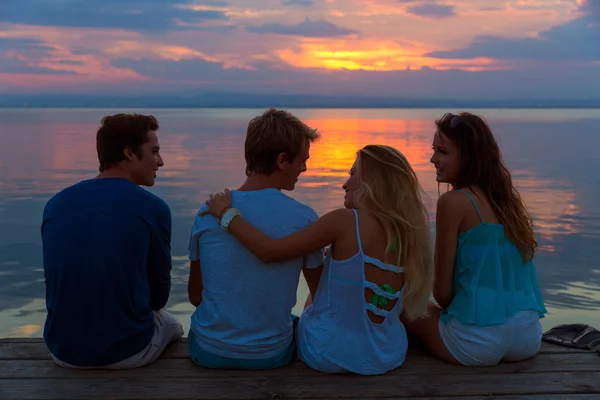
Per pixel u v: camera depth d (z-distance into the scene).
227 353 2.49
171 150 35.19
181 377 2.50
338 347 2.50
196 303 2.74
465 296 2.64
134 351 2.52
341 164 26.84
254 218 2.42
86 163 26.03
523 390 2.44
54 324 2.42
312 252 2.52
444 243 2.64
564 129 62.88
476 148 2.63
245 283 2.43
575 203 14.97
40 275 8.41
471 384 2.48
